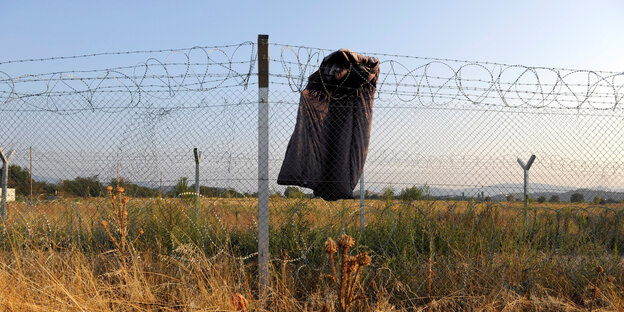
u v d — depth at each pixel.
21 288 3.36
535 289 4.15
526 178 5.82
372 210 5.56
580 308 3.85
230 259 4.45
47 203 5.32
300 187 4.91
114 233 5.17
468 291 4.06
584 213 5.45
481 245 4.89
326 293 3.86
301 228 5.21
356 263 2.21
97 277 3.86
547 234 5.21
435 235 5.36
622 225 5.33
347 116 4.89
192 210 5.62
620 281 4.29
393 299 4.05
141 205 5.39
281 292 3.78
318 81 4.78
